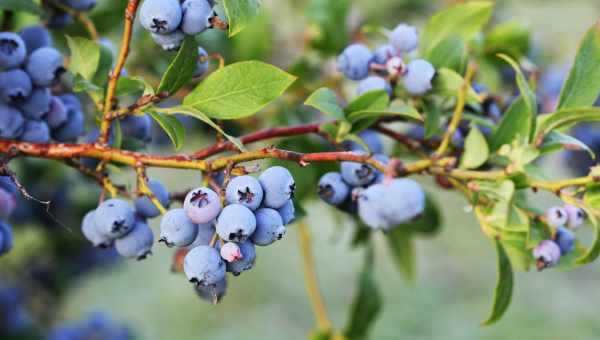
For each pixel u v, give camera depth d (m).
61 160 0.65
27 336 1.27
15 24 0.83
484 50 0.85
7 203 0.68
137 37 0.91
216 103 0.63
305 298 2.29
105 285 2.20
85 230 0.65
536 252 0.65
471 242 2.28
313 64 0.92
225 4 0.61
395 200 0.59
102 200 0.65
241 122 0.94
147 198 0.64
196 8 0.62
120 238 0.64
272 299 2.29
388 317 2.08
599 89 0.66
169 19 0.62
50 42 0.70
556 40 1.17
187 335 2.16
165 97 0.64
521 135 0.68
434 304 2.14
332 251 2.35
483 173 0.63
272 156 0.61
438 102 0.72
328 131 0.69
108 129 0.64
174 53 0.91
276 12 1.09
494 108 0.73
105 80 0.69
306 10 0.91
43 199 1.08
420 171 0.63
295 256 2.39
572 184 0.63
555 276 2.24
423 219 0.89
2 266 1.24
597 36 0.65
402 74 0.68
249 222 0.59
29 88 0.66
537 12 1.46
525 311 2.10
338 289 2.29
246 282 2.30
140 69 0.92
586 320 2.08
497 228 0.66
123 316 2.13
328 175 0.67
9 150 0.64
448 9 0.74
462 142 0.71
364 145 0.66
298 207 0.72
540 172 0.64
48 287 1.26
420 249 2.29
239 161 0.61
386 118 0.71
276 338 2.17
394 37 0.70
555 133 0.65
